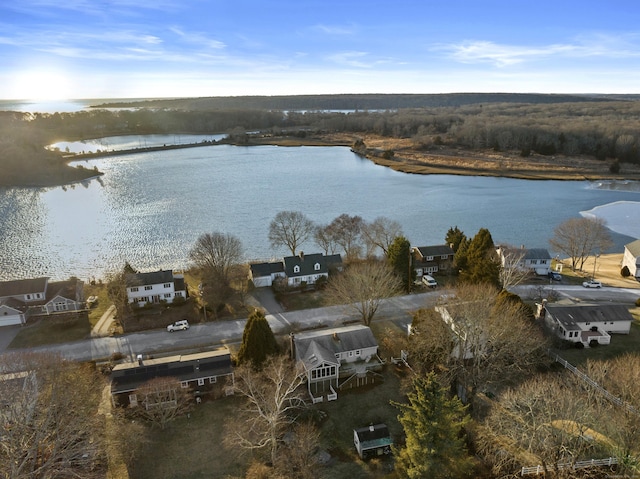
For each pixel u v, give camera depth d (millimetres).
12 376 44094
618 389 41031
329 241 90688
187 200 138125
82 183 162250
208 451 42000
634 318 64312
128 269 76375
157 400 45062
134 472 39750
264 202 135500
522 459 37469
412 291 75188
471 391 47875
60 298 67688
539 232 110812
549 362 52875
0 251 99375
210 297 68000
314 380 49250
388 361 55438
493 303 55875
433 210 129000
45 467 35812
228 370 49781
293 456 39438
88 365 53469
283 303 70812
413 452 34250
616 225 116312
